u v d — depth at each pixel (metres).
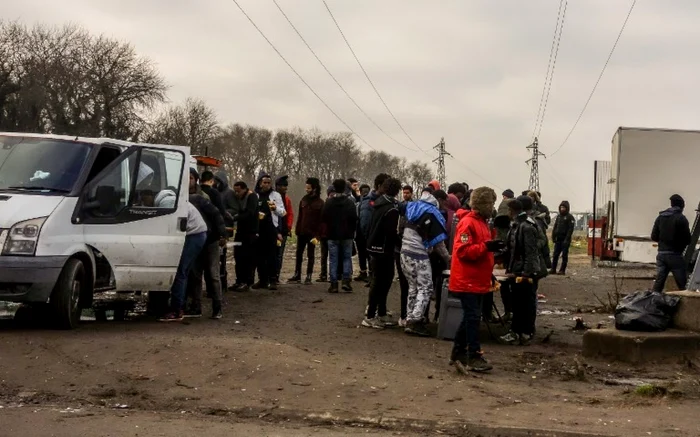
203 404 6.74
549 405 7.00
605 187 26.17
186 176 10.84
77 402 6.72
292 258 26.36
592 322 12.79
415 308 10.62
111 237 10.00
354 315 12.41
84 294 9.93
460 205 13.12
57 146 10.16
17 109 60.16
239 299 13.73
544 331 11.79
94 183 9.91
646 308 9.87
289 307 13.02
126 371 7.57
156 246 10.41
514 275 10.54
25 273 8.95
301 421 6.43
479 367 8.44
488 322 11.67
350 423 6.36
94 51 61.78
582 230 73.75
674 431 6.17
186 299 12.03
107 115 62.34
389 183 11.29
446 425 6.22
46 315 9.68
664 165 21.31
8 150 10.09
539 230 10.74
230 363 7.77
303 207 16.94
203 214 11.15
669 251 14.67
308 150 96.94
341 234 15.19
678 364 9.34
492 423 6.26
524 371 8.80
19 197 9.36
